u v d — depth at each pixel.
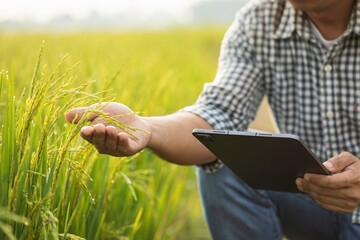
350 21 1.94
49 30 11.84
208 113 2.02
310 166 1.68
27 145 1.42
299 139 1.52
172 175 3.05
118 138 1.47
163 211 2.75
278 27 2.11
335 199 1.78
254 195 2.15
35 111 1.41
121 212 2.30
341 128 2.07
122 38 11.58
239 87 2.12
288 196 2.19
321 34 2.05
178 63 7.71
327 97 2.06
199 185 2.26
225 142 1.71
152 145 1.77
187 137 1.91
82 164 1.67
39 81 1.48
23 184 1.43
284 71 2.15
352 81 2.01
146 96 3.20
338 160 1.75
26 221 1.35
